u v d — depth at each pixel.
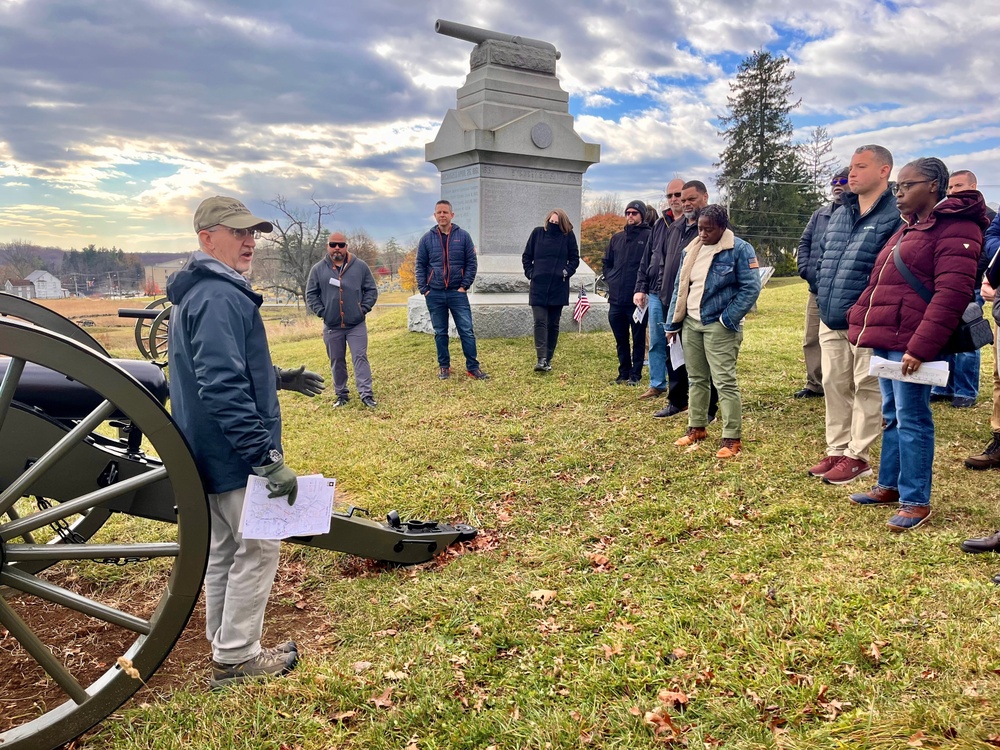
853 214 4.57
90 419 2.37
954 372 6.02
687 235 5.97
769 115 39.62
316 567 4.01
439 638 3.15
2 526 2.34
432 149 11.51
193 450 2.61
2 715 2.68
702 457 5.16
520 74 10.95
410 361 9.55
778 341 9.58
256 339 2.66
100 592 3.77
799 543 3.73
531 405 6.97
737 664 2.71
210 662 3.07
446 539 4.04
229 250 2.64
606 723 2.50
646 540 4.01
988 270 4.10
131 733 2.54
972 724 2.18
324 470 5.57
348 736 2.54
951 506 3.97
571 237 8.05
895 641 2.70
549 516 4.59
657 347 6.84
